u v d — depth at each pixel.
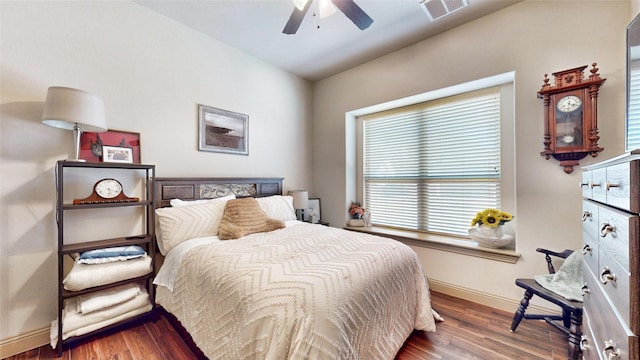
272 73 3.30
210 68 2.67
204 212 2.17
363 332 1.22
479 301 2.32
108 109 2.01
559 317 1.71
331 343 1.03
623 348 0.70
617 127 1.70
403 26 2.45
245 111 3.00
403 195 3.24
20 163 1.65
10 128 1.62
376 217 3.52
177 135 2.42
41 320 1.71
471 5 2.14
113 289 1.85
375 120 3.52
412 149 3.15
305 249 1.69
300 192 3.25
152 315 1.95
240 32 2.59
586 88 1.78
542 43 1.99
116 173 2.05
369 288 1.32
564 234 1.91
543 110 1.98
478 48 2.32
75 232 1.87
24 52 1.67
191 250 1.76
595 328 1.00
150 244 2.10
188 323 1.53
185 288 1.62
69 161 1.62
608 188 0.85
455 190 2.80
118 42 2.06
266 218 2.36
